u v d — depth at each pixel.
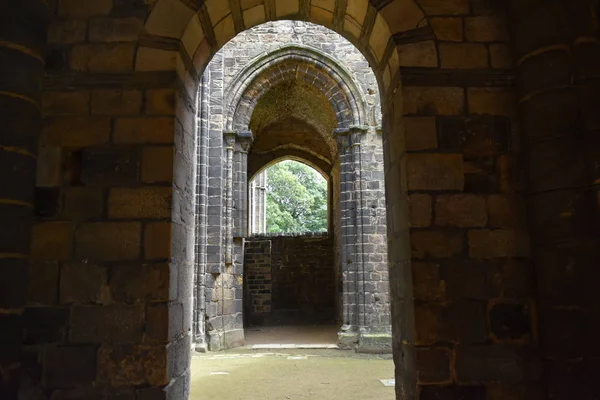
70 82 4.16
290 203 38.41
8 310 3.59
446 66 4.29
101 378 3.78
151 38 4.23
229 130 13.87
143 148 4.09
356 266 13.34
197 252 13.05
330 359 11.62
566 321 3.75
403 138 4.20
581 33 3.95
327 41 14.30
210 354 12.39
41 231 3.94
